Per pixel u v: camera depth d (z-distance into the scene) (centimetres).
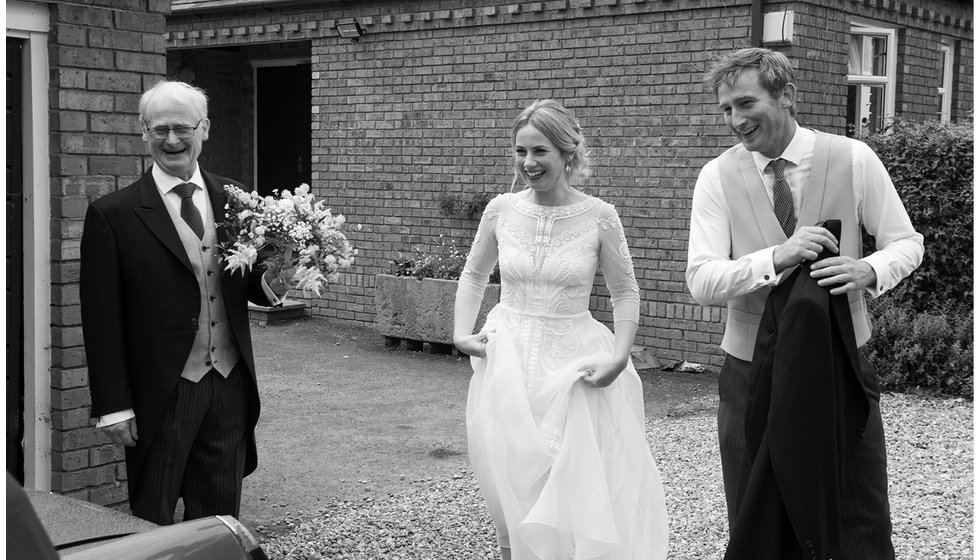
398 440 714
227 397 407
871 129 1008
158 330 390
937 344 805
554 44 993
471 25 1044
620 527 394
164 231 391
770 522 310
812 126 891
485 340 410
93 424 498
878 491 327
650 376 924
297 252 397
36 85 473
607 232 406
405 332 1042
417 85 1091
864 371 331
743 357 342
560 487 382
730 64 327
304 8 1162
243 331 409
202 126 400
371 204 1141
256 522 534
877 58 998
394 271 1074
